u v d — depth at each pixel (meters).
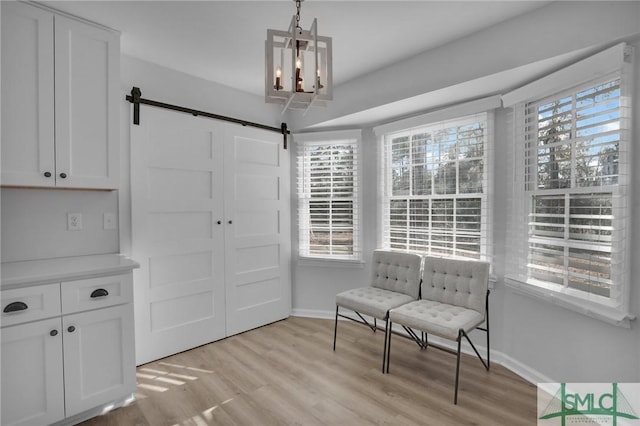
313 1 1.87
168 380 2.31
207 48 2.41
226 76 2.89
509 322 2.46
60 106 1.92
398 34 2.26
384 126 3.21
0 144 1.74
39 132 1.86
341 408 1.98
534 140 2.28
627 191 1.73
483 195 2.62
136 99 2.51
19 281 1.63
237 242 3.14
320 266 3.58
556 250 2.14
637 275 1.70
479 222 2.65
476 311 2.30
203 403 2.04
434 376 2.35
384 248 3.29
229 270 3.09
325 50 1.54
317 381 2.29
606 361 1.83
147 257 2.58
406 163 3.13
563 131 2.09
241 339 3.03
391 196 3.24
